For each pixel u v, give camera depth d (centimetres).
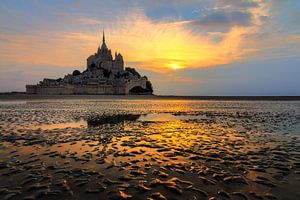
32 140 1159
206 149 979
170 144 1080
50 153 903
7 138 1206
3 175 652
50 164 761
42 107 4516
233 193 540
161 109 4131
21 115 2636
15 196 518
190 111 3600
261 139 1214
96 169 712
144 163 777
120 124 1881
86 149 972
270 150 957
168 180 623
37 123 1884
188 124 1900
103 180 621
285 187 575
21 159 820
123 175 660
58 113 2959
